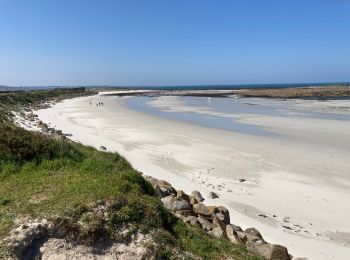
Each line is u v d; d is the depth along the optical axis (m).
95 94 139.25
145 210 11.59
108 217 10.84
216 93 135.50
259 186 22.25
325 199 20.38
